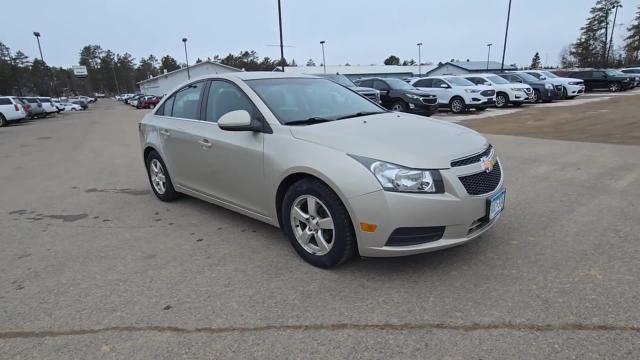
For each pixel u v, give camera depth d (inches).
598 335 98.7
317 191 128.3
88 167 338.6
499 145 352.2
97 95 5659.5
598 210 179.8
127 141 510.9
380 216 117.3
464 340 99.1
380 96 643.5
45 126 853.8
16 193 257.9
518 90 759.1
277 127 144.5
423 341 99.6
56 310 119.3
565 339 97.8
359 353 96.6
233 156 157.6
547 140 369.1
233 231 173.2
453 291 120.0
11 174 324.2
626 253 138.7
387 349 97.5
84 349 102.0
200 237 168.4
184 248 158.4
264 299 120.6
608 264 131.8
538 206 187.8
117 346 102.6
